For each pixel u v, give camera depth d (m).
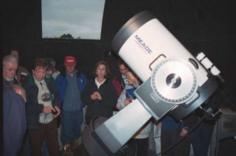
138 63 2.34
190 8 4.95
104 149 2.41
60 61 5.14
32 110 3.91
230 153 4.03
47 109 3.98
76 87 4.44
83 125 4.47
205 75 2.24
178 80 2.17
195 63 2.25
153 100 2.24
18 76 4.21
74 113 4.41
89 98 4.05
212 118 2.38
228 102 4.21
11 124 3.10
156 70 2.21
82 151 4.28
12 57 3.39
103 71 4.08
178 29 5.00
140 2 4.90
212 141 3.78
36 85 3.97
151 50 2.30
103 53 5.06
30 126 3.90
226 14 4.85
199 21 4.95
